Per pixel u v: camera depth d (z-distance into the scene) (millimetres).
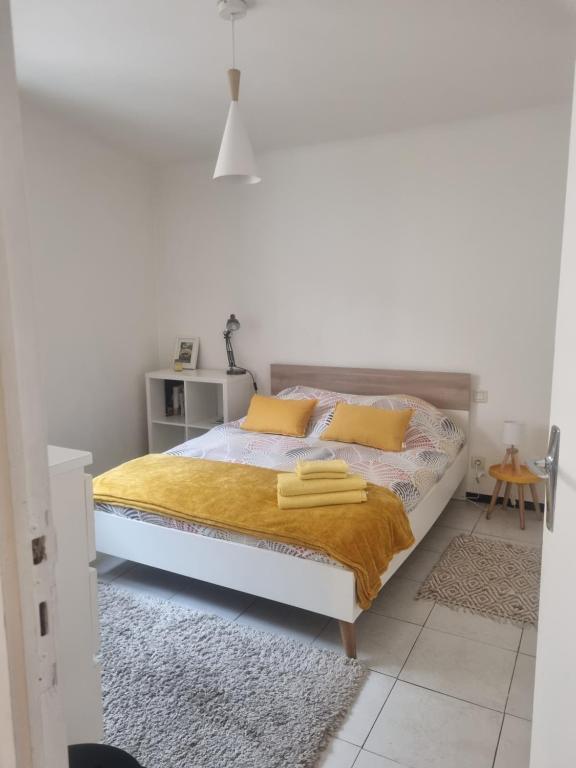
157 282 4766
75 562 1346
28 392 495
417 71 2875
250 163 2516
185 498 2531
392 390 3969
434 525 3445
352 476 2580
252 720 1816
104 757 1012
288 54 2699
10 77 470
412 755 1701
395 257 3902
